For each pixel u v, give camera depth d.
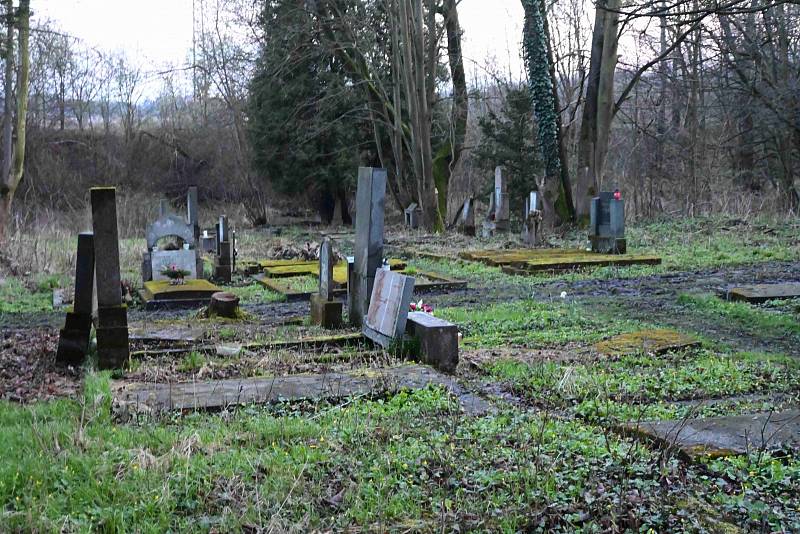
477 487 5.14
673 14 11.93
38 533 4.46
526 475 5.26
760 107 32.78
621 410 7.15
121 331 8.90
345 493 5.03
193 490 5.05
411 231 32.75
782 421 6.45
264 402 7.18
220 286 19.22
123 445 5.87
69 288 18.25
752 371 8.91
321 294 12.57
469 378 8.57
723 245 23.70
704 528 4.56
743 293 14.80
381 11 36.56
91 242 9.24
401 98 39.12
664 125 38.75
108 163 46.78
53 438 5.95
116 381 8.23
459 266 21.31
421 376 8.18
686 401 7.71
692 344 10.39
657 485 5.14
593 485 5.12
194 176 48.75
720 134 37.62
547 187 30.64
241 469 5.38
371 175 11.13
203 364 8.91
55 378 8.51
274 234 35.62
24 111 28.19
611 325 12.16
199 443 5.85
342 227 40.31
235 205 48.09
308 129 39.78
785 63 31.62
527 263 19.95
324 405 7.17
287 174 41.44
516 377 8.52
